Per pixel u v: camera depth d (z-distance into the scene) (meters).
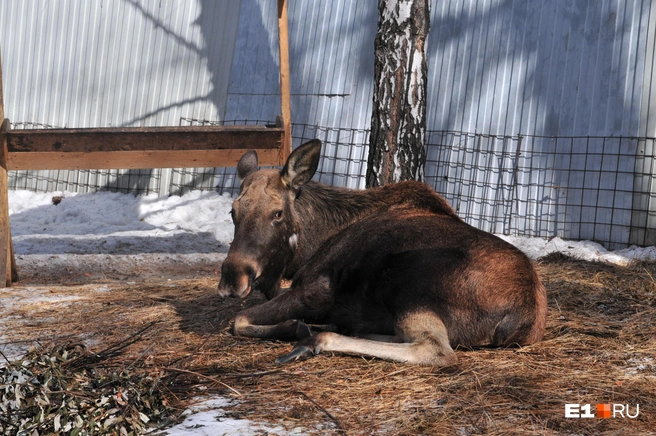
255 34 11.18
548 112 9.45
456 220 4.36
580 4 9.31
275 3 11.05
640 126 8.91
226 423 3.04
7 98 12.77
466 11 9.95
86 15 12.30
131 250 9.00
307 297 4.23
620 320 4.73
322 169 10.59
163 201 11.30
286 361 3.82
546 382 3.49
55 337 4.61
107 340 4.48
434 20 10.14
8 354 4.24
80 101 12.31
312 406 3.23
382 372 3.63
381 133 7.02
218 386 3.53
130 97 11.98
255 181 4.36
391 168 6.98
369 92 10.38
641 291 5.63
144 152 6.48
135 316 5.07
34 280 7.42
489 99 9.78
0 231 6.71
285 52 7.05
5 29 12.78
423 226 4.12
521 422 3.04
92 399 3.20
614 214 9.00
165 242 9.38
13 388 3.24
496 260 3.90
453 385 3.43
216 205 10.91
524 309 3.88
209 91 11.48
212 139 6.46
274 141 6.60
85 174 12.05
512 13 9.70
